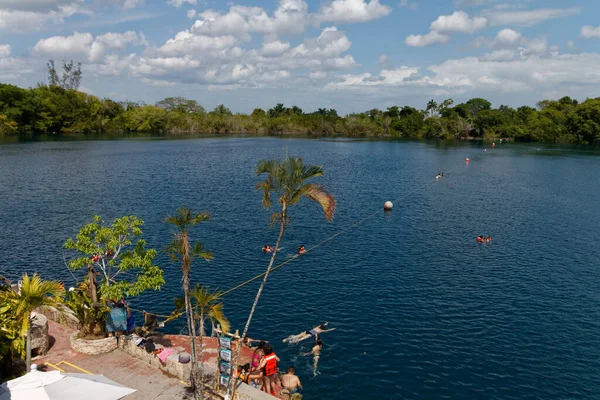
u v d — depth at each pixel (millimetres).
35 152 144125
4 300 23500
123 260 26234
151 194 79875
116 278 42500
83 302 26250
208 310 26172
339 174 111625
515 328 33969
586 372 28625
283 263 46781
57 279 42312
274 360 25016
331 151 170625
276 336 32438
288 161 21562
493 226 63000
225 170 111750
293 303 37625
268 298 38531
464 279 43281
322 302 37844
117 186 87125
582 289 41281
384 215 68438
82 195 78062
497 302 38312
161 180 95188
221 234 56094
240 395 21484
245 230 57969
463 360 29750
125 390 19594
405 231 59625
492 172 118938
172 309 36500
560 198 84125
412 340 32062
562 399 26094
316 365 28969
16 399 17688
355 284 41688
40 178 94812
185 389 22328
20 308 21562
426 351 30750
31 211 66375
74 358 24953
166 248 22125
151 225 59438
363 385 27078
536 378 27969
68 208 68438
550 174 116250
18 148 156375
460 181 103062
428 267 46344
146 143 190000
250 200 75938
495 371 28625
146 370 24031
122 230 26906
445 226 62562
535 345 31641
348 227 60969
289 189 21219
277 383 25391
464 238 56844
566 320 35312
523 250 52406
